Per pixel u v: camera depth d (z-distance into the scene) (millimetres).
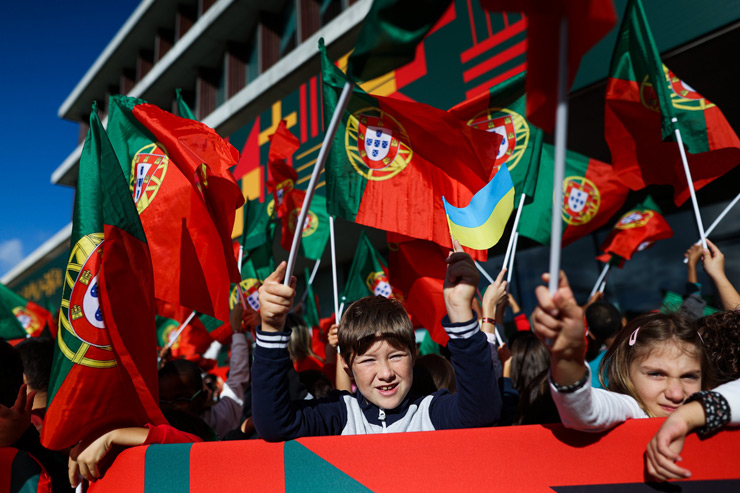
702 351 1570
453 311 1525
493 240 2086
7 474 1783
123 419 1754
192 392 2799
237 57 18609
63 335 1726
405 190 2369
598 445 1267
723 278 2799
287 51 16766
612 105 3584
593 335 3238
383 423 1693
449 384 2504
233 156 2422
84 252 1782
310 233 5559
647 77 3408
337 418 1711
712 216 7980
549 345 1150
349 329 1734
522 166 2756
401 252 2854
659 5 5922
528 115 1018
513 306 4707
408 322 1749
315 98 10391
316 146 10172
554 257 1062
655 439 1170
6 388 1945
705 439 1201
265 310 1484
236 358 3172
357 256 4762
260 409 1468
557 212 1012
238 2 17000
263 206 4664
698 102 3408
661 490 1209
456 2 7922
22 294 26375
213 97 19547
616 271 8703
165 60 20000
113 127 2572
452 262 1562
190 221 2359
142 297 1846
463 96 7598
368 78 1350
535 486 1279
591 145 8188
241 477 1483
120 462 1659
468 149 2111
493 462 1312
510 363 2887
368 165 2451
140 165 2451
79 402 1681
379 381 1671
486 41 7430
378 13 1295
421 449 1357
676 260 8180
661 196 8516
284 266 1510
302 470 1430
